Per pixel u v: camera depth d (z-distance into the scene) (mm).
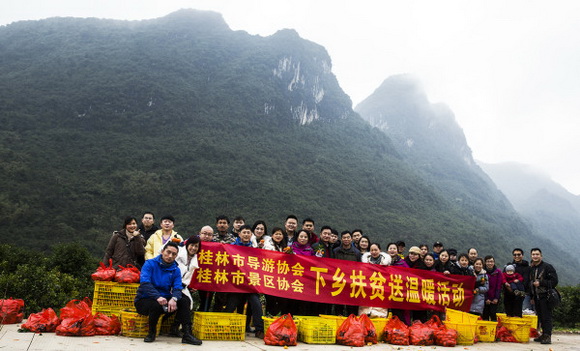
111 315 6547
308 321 6633
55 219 64750
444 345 7359
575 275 123562
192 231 72500
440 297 8688
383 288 8273
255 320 6930
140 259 7734
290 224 8344
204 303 7477
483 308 9273
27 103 115812
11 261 13281
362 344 6680
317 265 7895
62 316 6117
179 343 5953
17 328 6254
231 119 134500
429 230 101875
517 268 9898
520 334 8797
